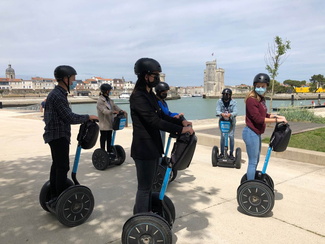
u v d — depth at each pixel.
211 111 37.03
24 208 3.72
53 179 3.37
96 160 5.53
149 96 2.60
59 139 3.09
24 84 152.38
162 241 2.48
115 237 3.00
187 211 3.65
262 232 3.11
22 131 10.91
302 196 4.18
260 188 3.40
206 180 4.93
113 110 5.63
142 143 2.61
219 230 3.15
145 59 2.58
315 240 2.96
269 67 13.50
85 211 3.29
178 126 2.51
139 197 2.68
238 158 5.60
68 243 2.87
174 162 2.58
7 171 5.41
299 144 7.23
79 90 116.06
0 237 2.98
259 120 3.49
